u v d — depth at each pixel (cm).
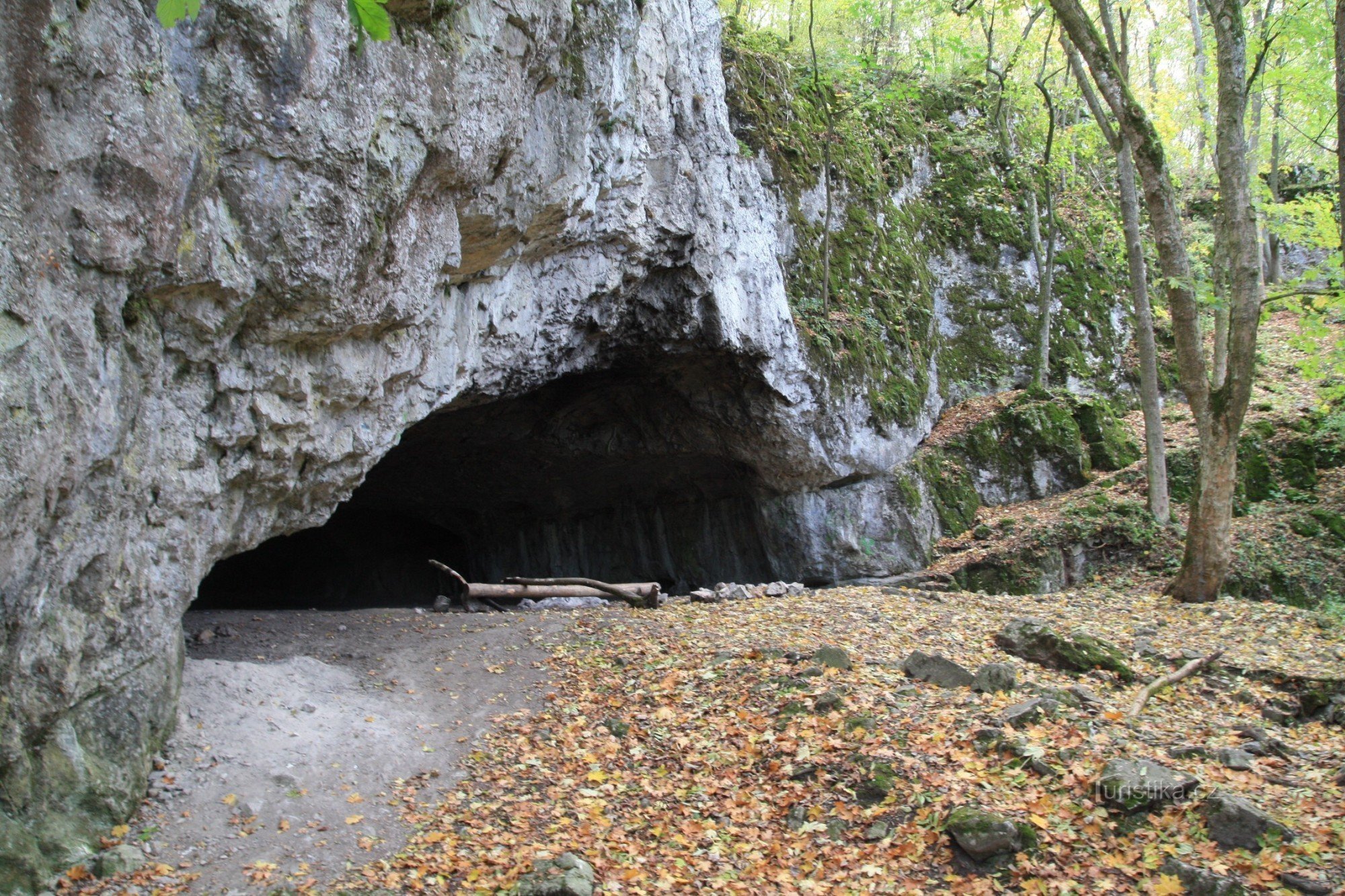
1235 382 1302
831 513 1798
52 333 508
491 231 978
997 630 1078
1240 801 612
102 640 620
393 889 604
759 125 1770
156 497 652
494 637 1100
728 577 1950
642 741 815
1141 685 916
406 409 969
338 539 2364
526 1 877
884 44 2423
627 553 2086
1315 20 1522
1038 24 2258
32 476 493
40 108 484
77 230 519
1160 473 1673
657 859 643
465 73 813
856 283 1908
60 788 593
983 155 2314
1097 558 1664
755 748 779
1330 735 830
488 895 596
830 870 628
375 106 719
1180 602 1345
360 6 268
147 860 605
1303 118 2473
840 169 1955
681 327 1477
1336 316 1858
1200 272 2322
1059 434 1894
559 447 1803
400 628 1151
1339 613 1358
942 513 1839
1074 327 2189
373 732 816
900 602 1273
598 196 1186
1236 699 908
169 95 566
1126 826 629
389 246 795
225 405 709
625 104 1180
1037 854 611
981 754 724
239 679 830
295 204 675
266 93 632
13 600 523
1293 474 1758
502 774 765
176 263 598
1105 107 2247
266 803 691
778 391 1655
